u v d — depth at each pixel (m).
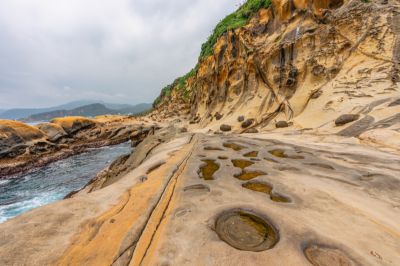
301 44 21.44
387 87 14.38
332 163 7.72
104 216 4.25
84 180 20.16
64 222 3.98
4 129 26.62
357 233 3.51
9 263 2.86
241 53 28.61
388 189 5.35
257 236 3.50
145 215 4.19
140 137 41.38
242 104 26.06
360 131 11.70
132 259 2.98
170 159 9.62
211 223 3.85
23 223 3.87
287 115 19.78
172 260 2.91
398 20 16.73
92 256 3.05
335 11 20.94
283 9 25.30
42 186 18.92
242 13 36.38
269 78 23.78
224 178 6.52
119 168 16.73
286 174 6.73
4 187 18.91
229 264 2.82
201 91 40.59
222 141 13.77
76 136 39.84
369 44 17.52
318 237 3.38
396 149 8.80
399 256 2.96
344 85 16.97
